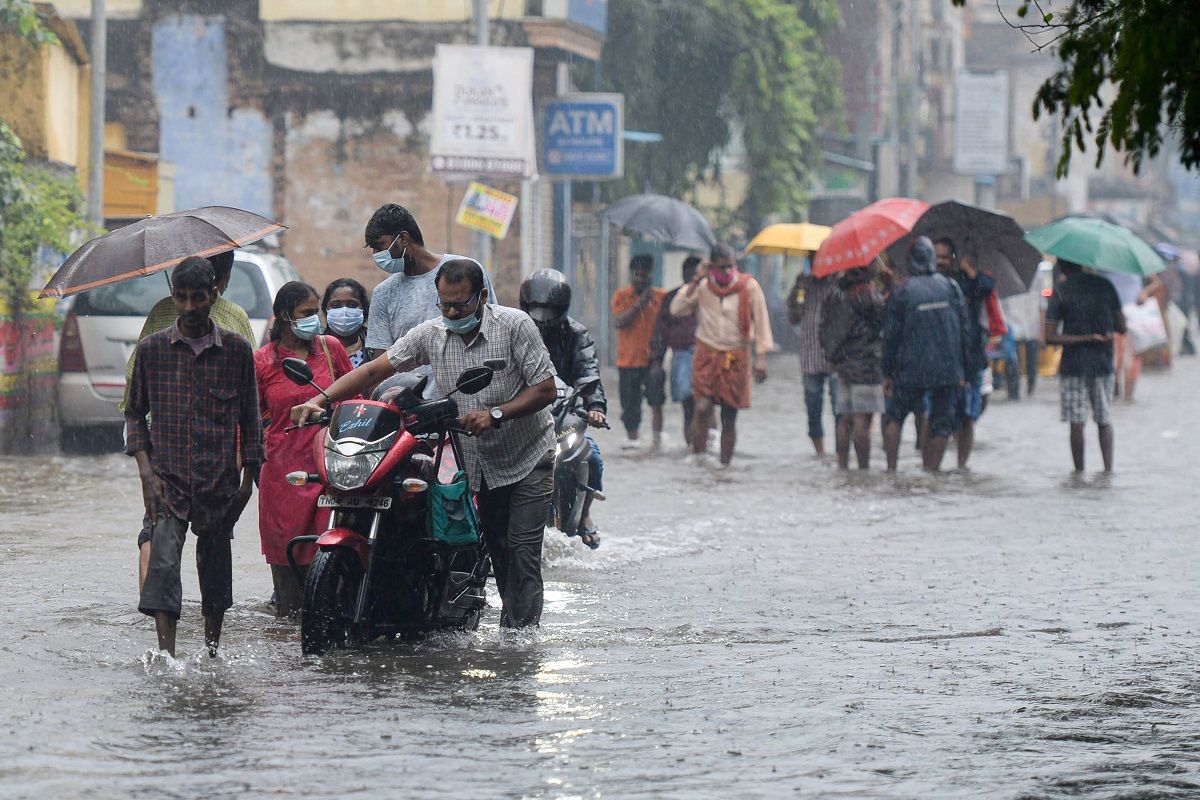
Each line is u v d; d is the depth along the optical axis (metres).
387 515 21.47
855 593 26.75
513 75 71.88
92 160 62.84
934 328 44.25
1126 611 25.23
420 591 21.88
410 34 84.81
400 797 14.90
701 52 98.69
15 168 50.16
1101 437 45.47
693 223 62.66
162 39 85.06
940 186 179.12
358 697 18.88
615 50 97.31
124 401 20.72
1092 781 15.64
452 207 85.19
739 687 19.64
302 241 85.62
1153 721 18.11
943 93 190.12
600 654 21.62
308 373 21.34
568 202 92.25
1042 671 20.77
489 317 21.98
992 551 31.41
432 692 19.19
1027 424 62.38
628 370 52.53
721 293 47.12
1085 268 45.22
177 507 20.30
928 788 15.37
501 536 22.95
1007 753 16.67
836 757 16.47
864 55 143.25
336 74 85.06
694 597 26.28
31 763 15.90
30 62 57.28
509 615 22.70
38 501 36.03
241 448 20.80
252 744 16.72
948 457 50.00
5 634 22.27
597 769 15.91
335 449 20.92
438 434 21.98
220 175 85.31
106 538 31.08
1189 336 115.69
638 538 32.44
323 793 15.01
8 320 47.62
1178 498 39.59
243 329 23.88
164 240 22.95
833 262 45.56
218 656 21.06
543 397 21.91
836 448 46.62
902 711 18.47
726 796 15.04
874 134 159.12
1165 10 14.73
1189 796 15.16
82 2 83.44
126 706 18.28
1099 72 15.19
